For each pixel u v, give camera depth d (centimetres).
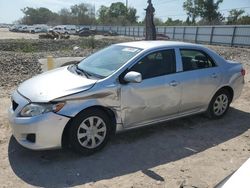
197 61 615
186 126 627
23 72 1188
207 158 498
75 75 525
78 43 3228
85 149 485
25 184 416
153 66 546
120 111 509
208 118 669
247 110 745
